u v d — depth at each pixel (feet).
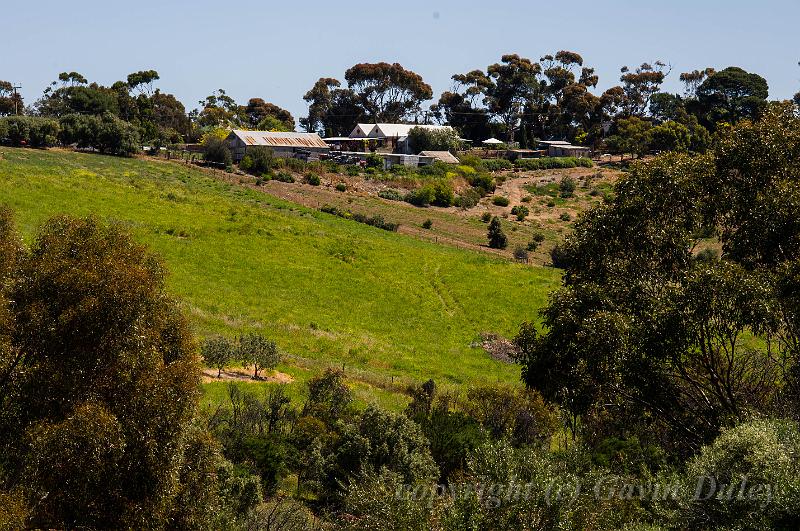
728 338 83.20
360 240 287.07
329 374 116.67
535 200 443.73
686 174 92.94
